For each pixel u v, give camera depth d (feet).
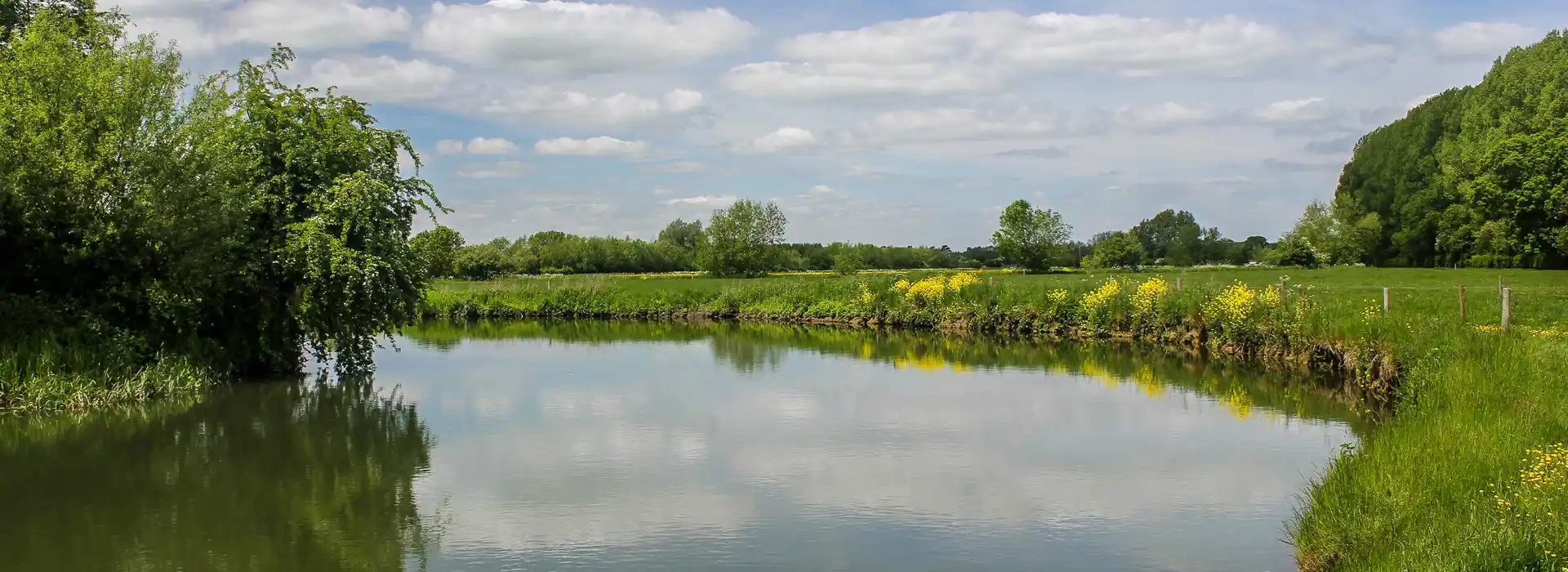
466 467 38.60
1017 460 39.17
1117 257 253.65
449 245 194.80
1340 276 169.68
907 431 45.11
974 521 31.17
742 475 37.14
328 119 64.75
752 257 264.52
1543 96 178.40
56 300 55.88
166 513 32.48
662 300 139.23
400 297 63.46
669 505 33.14
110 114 54.29
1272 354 69.00
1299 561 26.35
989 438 43.52
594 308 139.44
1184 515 31.48
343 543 29.45
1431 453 28.04
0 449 41.81
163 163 55.06
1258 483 35.17
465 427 46.83
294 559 28.02
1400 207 244.01
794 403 53.57
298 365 66.49
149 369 54.19
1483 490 23.61
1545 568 18.75
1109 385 59.57
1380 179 260.83
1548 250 168.96
